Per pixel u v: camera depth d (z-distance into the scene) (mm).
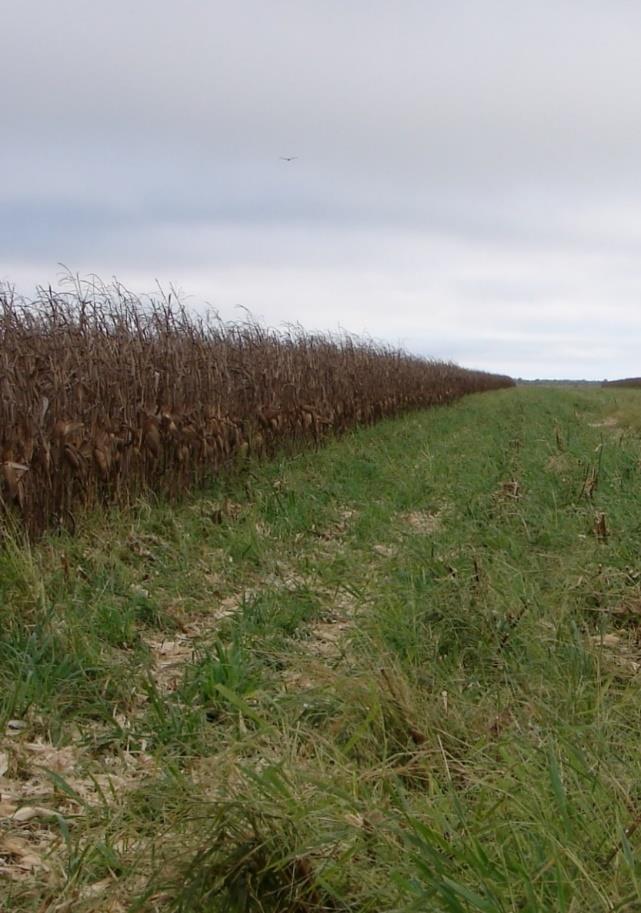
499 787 3600
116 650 6156
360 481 13594
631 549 7711
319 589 7637
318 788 3473
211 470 12789
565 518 9055
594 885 2828
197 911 3057
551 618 6000
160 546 8922
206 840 3229
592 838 3227
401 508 11500
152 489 11211
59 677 5477
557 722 4387
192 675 5559
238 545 8898
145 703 5410
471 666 5492
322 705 4715
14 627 6031
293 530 9789
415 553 7973
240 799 3369
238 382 14602
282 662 5852
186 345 12836
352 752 4230
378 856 3158
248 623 6492
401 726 4371
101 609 6602
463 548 7977
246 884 3082
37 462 8664
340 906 3100
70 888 3412
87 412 9828
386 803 3514
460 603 6176
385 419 27609
